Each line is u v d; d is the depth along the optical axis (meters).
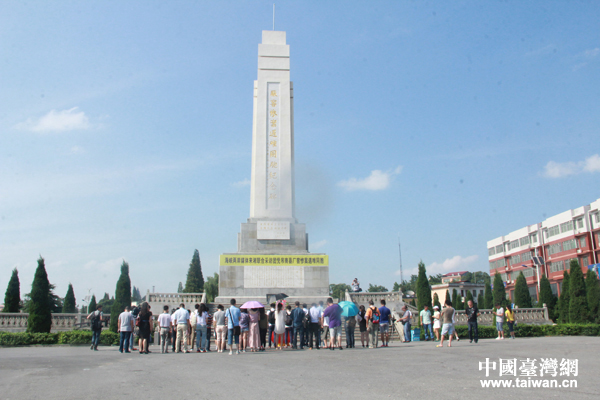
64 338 27.39
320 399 8.87
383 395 9.10
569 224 69.56
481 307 65.06
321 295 35.66
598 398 8.59
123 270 31.06
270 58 39.78
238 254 36.00
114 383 11.19
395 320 30.14
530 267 78.56
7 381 11.64
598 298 31.06
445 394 9.08
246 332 20.38
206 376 12.19
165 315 21.14
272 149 38.47
